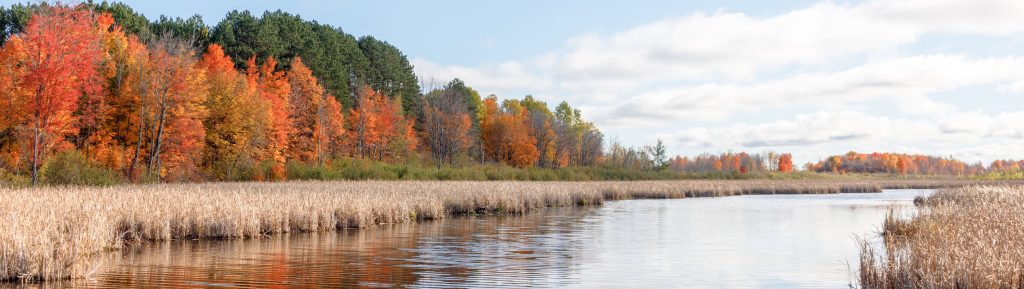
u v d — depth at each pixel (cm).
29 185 3944
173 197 2511
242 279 1512
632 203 4794
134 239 2072
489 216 3447
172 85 5325
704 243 2295
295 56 8231
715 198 5684
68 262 1476
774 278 1595
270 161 6184
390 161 8650
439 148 9606
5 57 4603
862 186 7669
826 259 1911
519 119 11600
